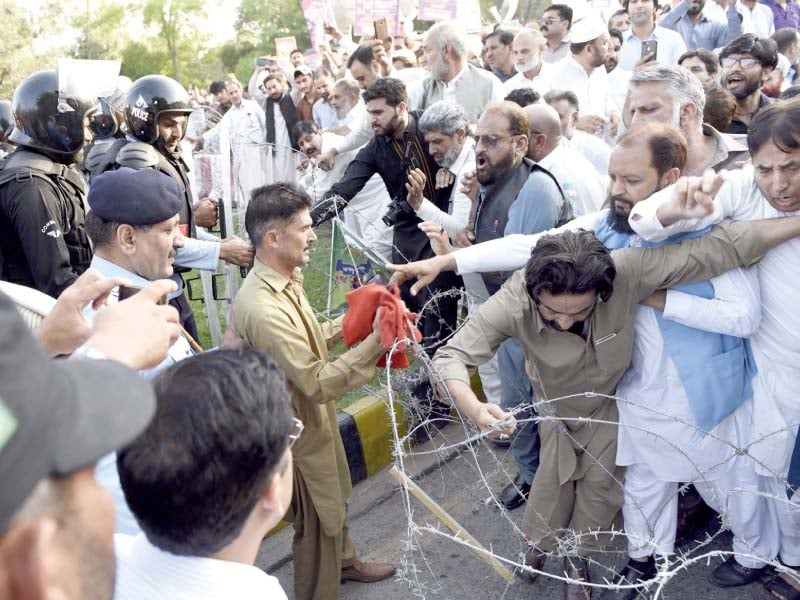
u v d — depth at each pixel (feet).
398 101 13.62
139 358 4.32
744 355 7.88
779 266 7.52
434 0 26.99
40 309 6.09
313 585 8.56
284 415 3.74
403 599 9.32
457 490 11.58
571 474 8.21
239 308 7.59
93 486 2.24
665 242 7.32
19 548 1.94
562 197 10.67
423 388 12.55
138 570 3.64
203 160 15.20
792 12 28.35
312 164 18.61
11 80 77.36
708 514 10.11
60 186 9.86
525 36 20.59
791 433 7.89
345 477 9.09
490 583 9.48
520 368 10.34
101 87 10.28
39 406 1.87
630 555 8.50
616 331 7.33
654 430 7.84
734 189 7.53
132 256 6.88
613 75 21.47
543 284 6.72
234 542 3.70
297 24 108.99
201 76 108.78
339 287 14.06
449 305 13.88
